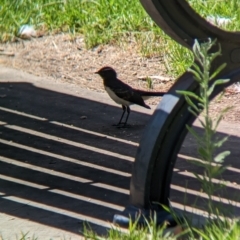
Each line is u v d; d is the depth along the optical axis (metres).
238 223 7.03
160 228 7.48
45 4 17.42
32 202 8.60
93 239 7.38
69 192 8.94
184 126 7.44
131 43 15.64
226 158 10.13
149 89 13.66
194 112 7.08
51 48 15.84
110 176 9.51
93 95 13.47
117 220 7.79
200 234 7.04
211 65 7.32
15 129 11.52
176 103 7.34
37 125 11.73
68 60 15.23
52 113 12.38
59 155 10.35
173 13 7.17
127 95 11.65
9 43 16.30
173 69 14.31
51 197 8.76
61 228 7.86
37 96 13.30
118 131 11.58
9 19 17.00
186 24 7.22
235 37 7.36
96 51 15.50
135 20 16.27
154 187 7.60
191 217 7.61
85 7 17.28
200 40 7.27
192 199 8.66
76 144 10.87
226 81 6.69
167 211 7.60
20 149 10.58
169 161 7.56
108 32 16.05
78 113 12.42
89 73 14.59
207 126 6.56
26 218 8.13
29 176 9.48
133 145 10.89
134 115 12.45
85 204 8.55
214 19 15.55
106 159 10.22
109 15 16.78
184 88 7.36
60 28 16.75
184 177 9.45
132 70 14.53
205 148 7.14
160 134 7.40
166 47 15.18
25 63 15.20
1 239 7.55
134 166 7.65
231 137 11.02
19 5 17.47
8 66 15.09
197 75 6.66
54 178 9.42
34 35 16.56
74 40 16.11
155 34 15.62
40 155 10.33
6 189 9.02
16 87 13.82
